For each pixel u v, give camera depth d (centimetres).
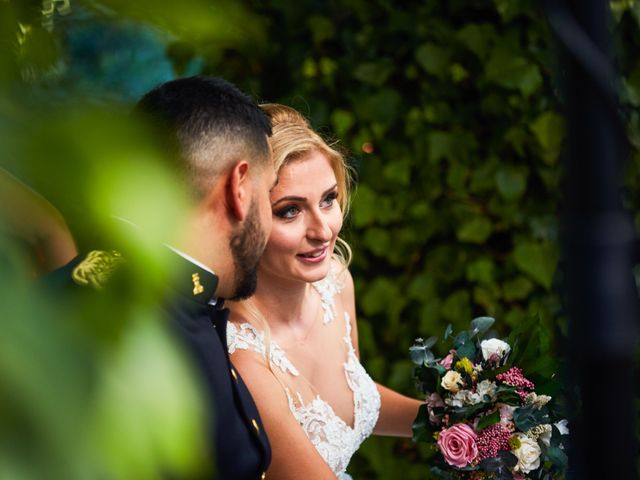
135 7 37
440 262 330
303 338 216
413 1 321
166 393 36
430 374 212
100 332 35
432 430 212
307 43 323
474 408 203
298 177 197
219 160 155
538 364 207
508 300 329
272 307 211
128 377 35
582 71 79
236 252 160
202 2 38
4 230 35
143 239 36
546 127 317
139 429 34
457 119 323
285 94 324
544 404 204
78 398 32
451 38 319
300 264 202
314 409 208
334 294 234
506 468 202
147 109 157
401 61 323
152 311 39
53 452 31
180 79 161
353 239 331
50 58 39
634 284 82
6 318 33
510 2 310
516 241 325
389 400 239
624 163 82
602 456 85
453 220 327
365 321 334
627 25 315
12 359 32
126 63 39
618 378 83
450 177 325
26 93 35
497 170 323
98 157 34
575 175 82
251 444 159
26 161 33
